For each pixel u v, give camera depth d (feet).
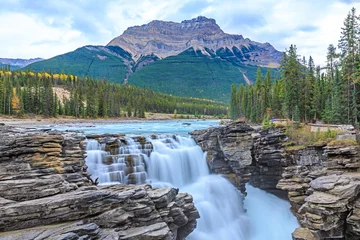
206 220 85.10
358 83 145.59
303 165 102.32
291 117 186.50
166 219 58.75
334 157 88.79
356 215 65.46
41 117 306.55
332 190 69.36
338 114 151.33
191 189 95.81
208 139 108.37
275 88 240.73
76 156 72.08
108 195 50.85
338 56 179.22
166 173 96.48
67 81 594.24
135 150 94.32
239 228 90.33
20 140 64.85
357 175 78.07
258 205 109.09
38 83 414.21
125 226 50.78
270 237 91.30
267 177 115.75
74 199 47.42
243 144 107.55
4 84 330.75
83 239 42.24
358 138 93.61
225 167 108.58
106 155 86.99
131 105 459.73
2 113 288.71
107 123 313.94
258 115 261.44
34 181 52.49
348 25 147.64
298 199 92.79
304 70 184.44
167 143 104.27
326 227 66.59
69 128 220.02
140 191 55.98
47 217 45.29
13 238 39.81
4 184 50.39
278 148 112.37
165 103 563.48
